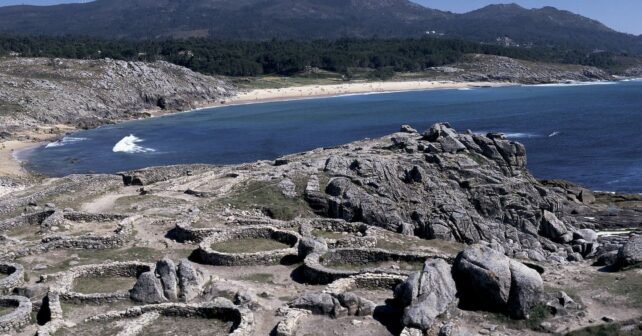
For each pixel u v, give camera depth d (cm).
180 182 5500
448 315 2386
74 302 2823
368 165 5400
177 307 2648
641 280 2634
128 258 3500
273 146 11469
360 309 2522
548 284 2692
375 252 3266
